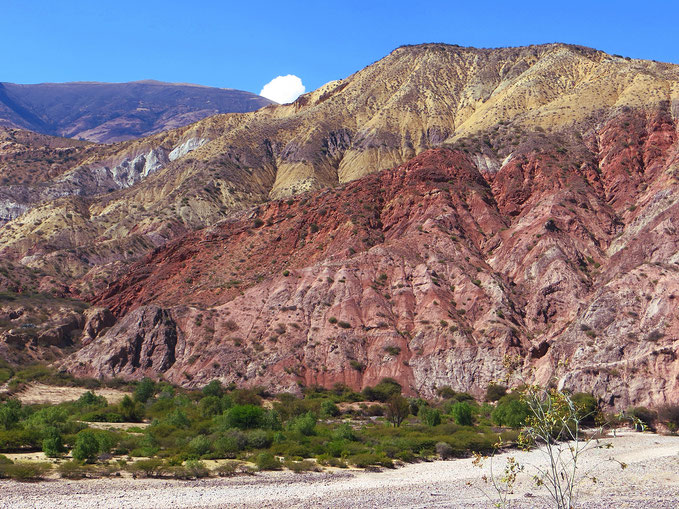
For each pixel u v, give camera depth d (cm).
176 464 4891
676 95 14375
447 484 4666
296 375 9644
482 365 9394
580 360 8762
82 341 11856
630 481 4772
